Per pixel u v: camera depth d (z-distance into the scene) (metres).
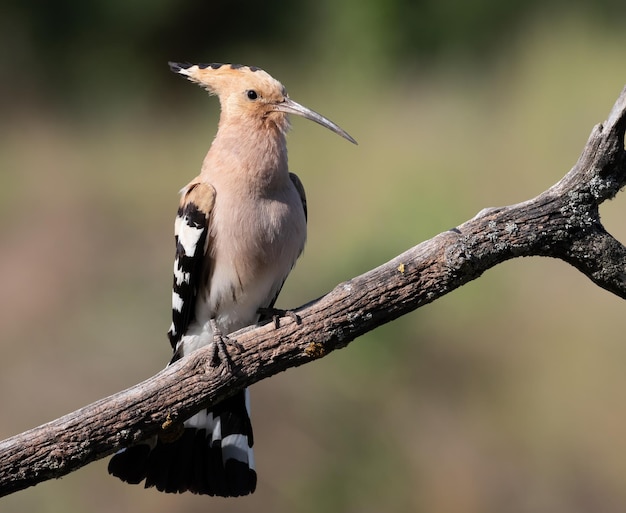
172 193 17.69
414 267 6.14
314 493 11.02
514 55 18.42
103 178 18.19
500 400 11.87
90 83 21.55
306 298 13.19
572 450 11.45
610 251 6.08
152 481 6.87
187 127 19.88
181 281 7.31
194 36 22.34
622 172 6.03
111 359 12.59
